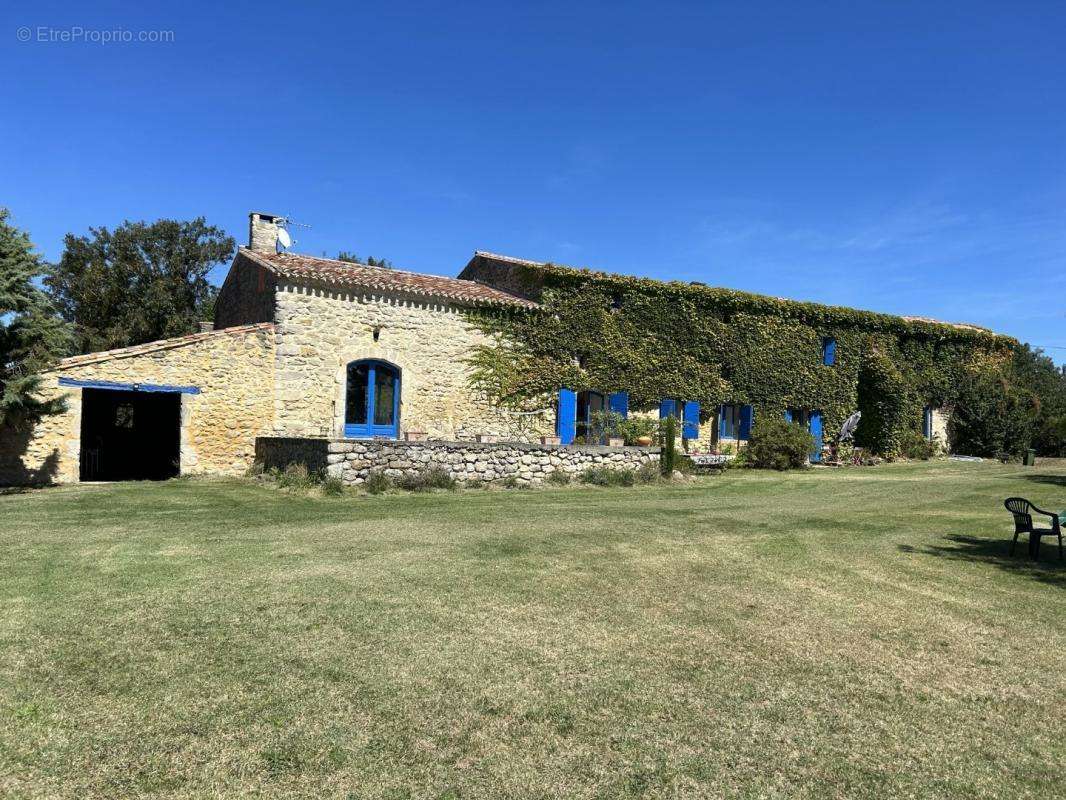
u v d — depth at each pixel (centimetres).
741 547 793
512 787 296
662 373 2050
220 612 498
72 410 1296
